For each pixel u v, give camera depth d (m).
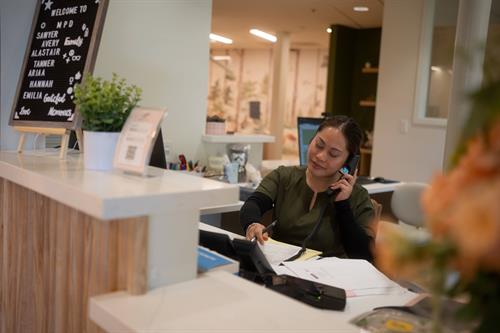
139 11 2.95
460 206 0.50
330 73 6.27
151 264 1.00
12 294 1.51
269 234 1.95
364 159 6.02
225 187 1.06
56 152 1.70
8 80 1.86
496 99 0.51
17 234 1.46
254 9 5.48
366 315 0.97
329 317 0.93
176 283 1.04
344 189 1.81
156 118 1.13
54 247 1.26
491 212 0.46
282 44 6.88
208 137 3.40
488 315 0.57
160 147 1.87
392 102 4.50
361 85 6.48
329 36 6.66
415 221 2.88
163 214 1.00
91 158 1.22
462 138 0.55
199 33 3.30
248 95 9.67
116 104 1.20
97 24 1.60
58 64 1.67
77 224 1.15
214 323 0.87
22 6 1.87
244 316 0.91
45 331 1.33
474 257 0.49
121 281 1.01
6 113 1.86
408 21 4.33
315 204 1.89
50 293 1.29
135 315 0.89
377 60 6.32
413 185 2.92
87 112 1.20
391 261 0.53
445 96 4.27
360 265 1.46
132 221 0.96
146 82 3.05
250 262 1.27
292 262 1.47
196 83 3.34
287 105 8.94
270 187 1.98
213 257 1.22
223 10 5.64
